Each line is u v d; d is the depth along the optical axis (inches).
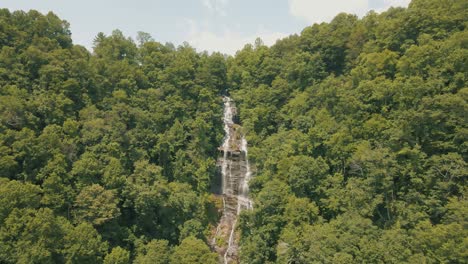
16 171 2052.2
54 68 2536.9
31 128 2241.6
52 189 1955.0
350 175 2352.4
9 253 1620.3
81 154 2326.5
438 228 1624.0
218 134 3376.0
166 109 3129.9
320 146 2549.2
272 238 2222.0
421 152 1983.3
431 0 2714.1
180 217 2454.5
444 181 1875.0
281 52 3978.8
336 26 3484.3
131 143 2598.4
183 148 3048.7
